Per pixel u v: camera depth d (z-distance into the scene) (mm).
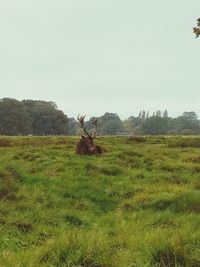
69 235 7363
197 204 11477
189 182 15906
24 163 19906
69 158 22422
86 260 6500
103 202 13836
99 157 23250
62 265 6500
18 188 13445
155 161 21719
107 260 6445
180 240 7062
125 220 10758
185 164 20875
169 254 6777
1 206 10898
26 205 11188
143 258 6793
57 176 16703
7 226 9250
